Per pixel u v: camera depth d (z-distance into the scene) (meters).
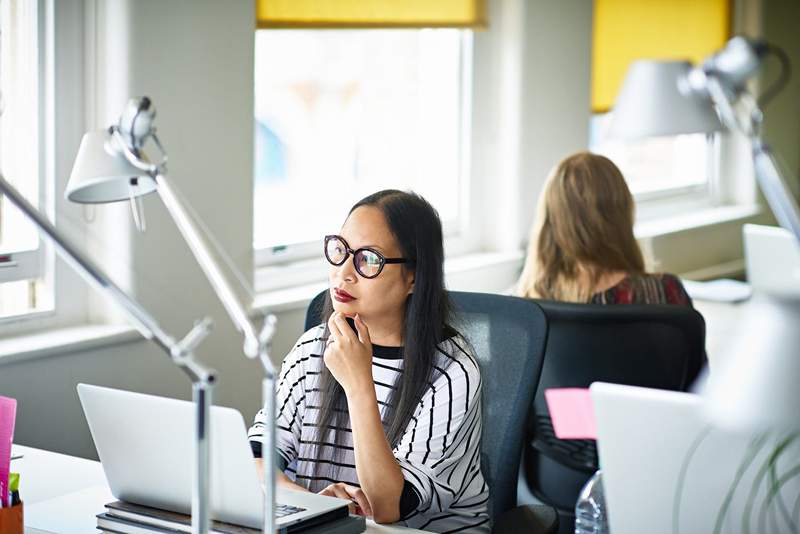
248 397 3.00
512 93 4.10
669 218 5.17
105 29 2.62
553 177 2.70
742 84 1.15
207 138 2.84
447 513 1.88
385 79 3.78
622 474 1.25
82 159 1.25
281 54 3.36
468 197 4.11
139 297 2.69
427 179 4.01
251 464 1.44
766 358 0.90
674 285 2.63
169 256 2.75
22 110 2.57
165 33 2.70
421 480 1.79
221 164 2.88
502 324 2.02
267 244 3.32
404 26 3.61
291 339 3.14
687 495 1.21
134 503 1.59
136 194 1.33
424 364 1.87
